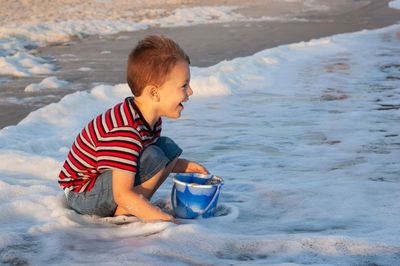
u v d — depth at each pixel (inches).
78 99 195.8
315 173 111.3
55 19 550.9
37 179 109.4
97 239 71.4
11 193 93.4
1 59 295.9
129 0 808.9
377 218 80.5
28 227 77.2
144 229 73.4
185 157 128.6
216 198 83.4
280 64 298.8
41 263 62.8
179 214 83.7
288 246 66.6
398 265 60.9
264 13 669.3
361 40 408.5
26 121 166.6
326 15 642.2
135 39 435.8
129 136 74.4
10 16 569.9
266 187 99.3
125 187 74.5
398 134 146.9
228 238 69.0
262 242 67.8
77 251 66.4
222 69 269.0
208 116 179.3
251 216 84.1
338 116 172.7
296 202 90.6
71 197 83.6
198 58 332.5
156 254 64.3
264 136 149.3
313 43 380.2
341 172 111.1
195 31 490.6
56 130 160.9
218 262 62.2
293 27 518.3
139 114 77.3
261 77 254.8
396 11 682.8
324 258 63.3
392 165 115.9
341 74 262.4
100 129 76.5
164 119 175.6
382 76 253.4
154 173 77.2
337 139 143.3
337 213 83.7
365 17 616.1
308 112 181.0
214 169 117.2
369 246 65.8
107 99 204.8
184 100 79.5
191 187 81.7
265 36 451.2
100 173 80.4
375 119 166.7
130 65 77.9
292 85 236.5
